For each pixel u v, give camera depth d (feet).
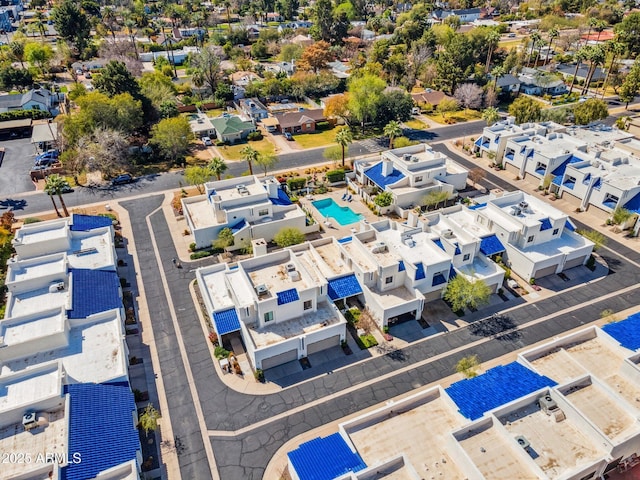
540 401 146.30
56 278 216.74
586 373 155.94
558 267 249.34
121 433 151.23
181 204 307.99
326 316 210.38
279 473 159.02
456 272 232.12
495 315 225.76
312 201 330.34
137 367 199.72
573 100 505.25
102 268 231.71
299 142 432.25
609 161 319.88
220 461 163.32
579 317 223.30
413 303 216.33
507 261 256.32
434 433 145.69
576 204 314.35
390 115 447.42
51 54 620.49
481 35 604.90
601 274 251.39
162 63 643.04
